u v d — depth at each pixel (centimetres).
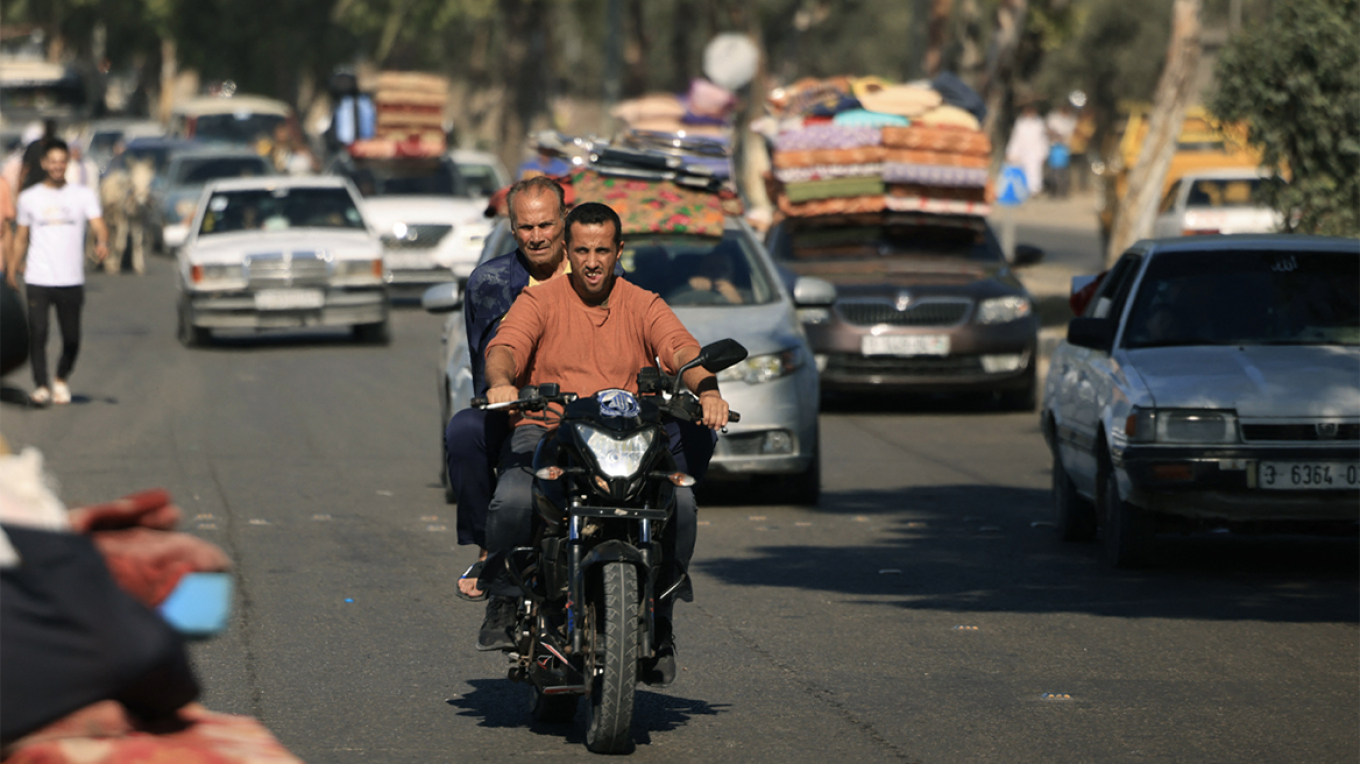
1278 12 4203
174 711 871
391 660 1995
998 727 1727
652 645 1574
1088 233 11700
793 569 2575
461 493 1708
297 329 6812
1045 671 1959
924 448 3991
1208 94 4309
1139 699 1838
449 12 16338
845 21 19525
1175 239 2909
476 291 1831
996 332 4531
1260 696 1853
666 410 1576
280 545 2688
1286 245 2834
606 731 1579
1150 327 2734
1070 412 2814
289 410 4403
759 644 2092
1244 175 7444
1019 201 6525
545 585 1599
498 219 3300
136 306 7438
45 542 815
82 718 854
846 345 4506
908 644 2092
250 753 875
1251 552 2773
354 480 3347
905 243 4962
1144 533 2553
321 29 17562
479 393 1806
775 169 5047
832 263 4819
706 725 1731
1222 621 2228
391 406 4506
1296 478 2442
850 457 3844
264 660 1984
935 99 5200
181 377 5081
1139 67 16488
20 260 4388
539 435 1647
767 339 3109
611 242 1658
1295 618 2248
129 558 848
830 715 1770
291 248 5903
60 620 807
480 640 1684
